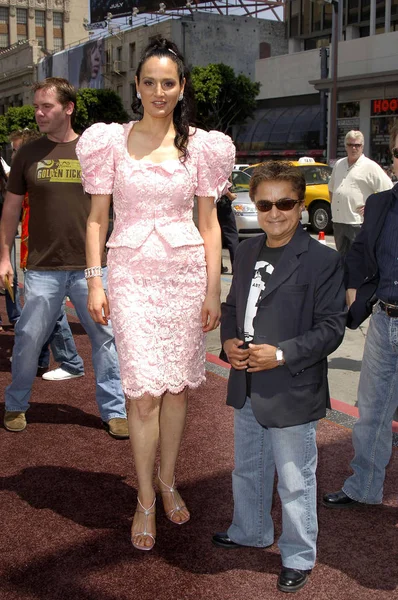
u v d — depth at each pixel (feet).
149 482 9.96
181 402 10.34
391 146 9.75
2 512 10.84
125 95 162.71
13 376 13.97
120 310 9.61
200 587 8.89
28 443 13.57
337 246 23.76
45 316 13.67
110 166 9.67
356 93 102.83
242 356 8.78
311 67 117.60
